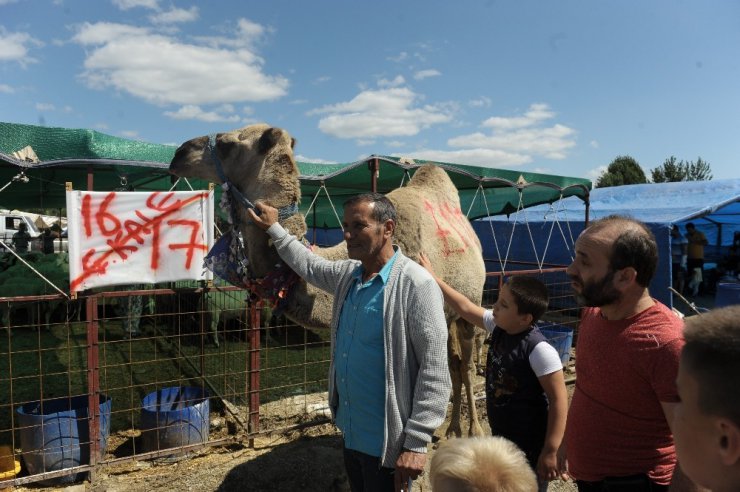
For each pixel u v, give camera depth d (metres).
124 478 4.06
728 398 1.02
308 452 4.53
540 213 14.93
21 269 10.72
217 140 3.59
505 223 13.89
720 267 15.76
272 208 3.21
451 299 3.31
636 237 1.98
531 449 2.78
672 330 1.96
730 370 1.03
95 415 4.02
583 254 2.09
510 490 1.43
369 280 2.46
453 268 4.52
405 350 2.34
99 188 8.13
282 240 3.00
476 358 6.96
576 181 8.94
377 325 2.38
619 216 2.12
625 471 2.11
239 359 7.62
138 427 5.27
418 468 2.25
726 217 18.31
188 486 3.98
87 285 3.96
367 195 2.44
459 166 7.22
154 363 7.51
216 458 4.42
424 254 4.17
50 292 10.09
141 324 10.28
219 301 8.20
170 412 4.45
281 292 3.36
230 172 3.58
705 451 1.08
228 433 5.00
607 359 2.12
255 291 3.55
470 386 4.93
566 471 2.59
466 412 5.70
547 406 2.79
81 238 3.94
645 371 1.99
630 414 2.07
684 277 14.45
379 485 2.42
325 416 5.36
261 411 5.39
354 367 2.43
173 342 8.70
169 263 4.27
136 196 4.11
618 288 2.02
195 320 8.84
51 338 9.16
